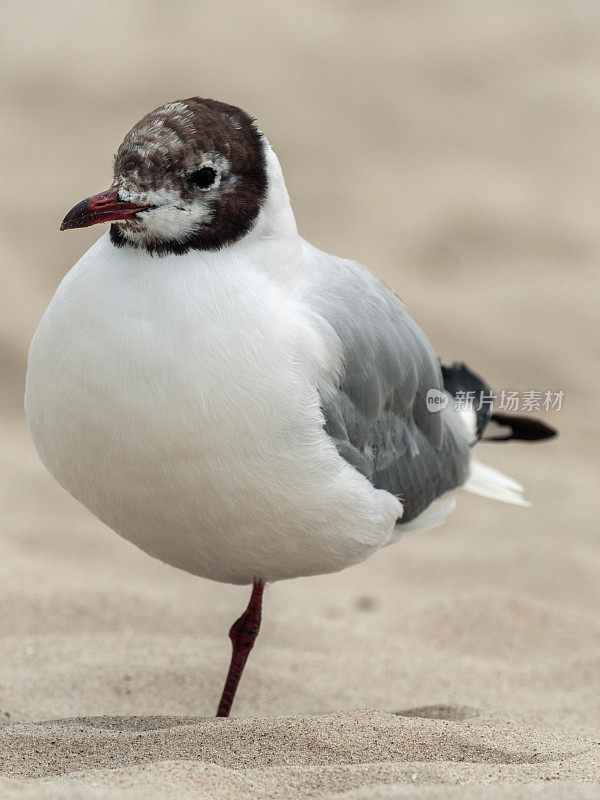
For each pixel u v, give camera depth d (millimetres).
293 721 7531
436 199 24266
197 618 11984
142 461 7352
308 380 7566
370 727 7457
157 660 10289
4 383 18156
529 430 10555
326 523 7906
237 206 7516
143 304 7270
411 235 22859
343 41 31625
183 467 7359
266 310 7453
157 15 31938
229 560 8211
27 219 22188
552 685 10562
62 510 15469
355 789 6418
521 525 15484
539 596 13586
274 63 29984
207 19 31938
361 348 8188
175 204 7379
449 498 9867
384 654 11211
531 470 16922
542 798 6152
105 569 13844
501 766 6898
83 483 7758
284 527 7809
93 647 10695
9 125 26297
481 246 22719
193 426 7238
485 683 10531
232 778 6559
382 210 23781
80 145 25625
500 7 34156
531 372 18625
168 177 7359
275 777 6613
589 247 22844
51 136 25984
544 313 20359
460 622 12234
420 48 31516
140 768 6625
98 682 9766
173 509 7621
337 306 8109
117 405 7234
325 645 11375
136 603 12125
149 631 11617
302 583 13883
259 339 7359
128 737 7281
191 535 7887
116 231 7559
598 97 29188
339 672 10547
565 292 21141
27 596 11984
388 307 8734
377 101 28656
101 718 7898
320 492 7715
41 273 20328
